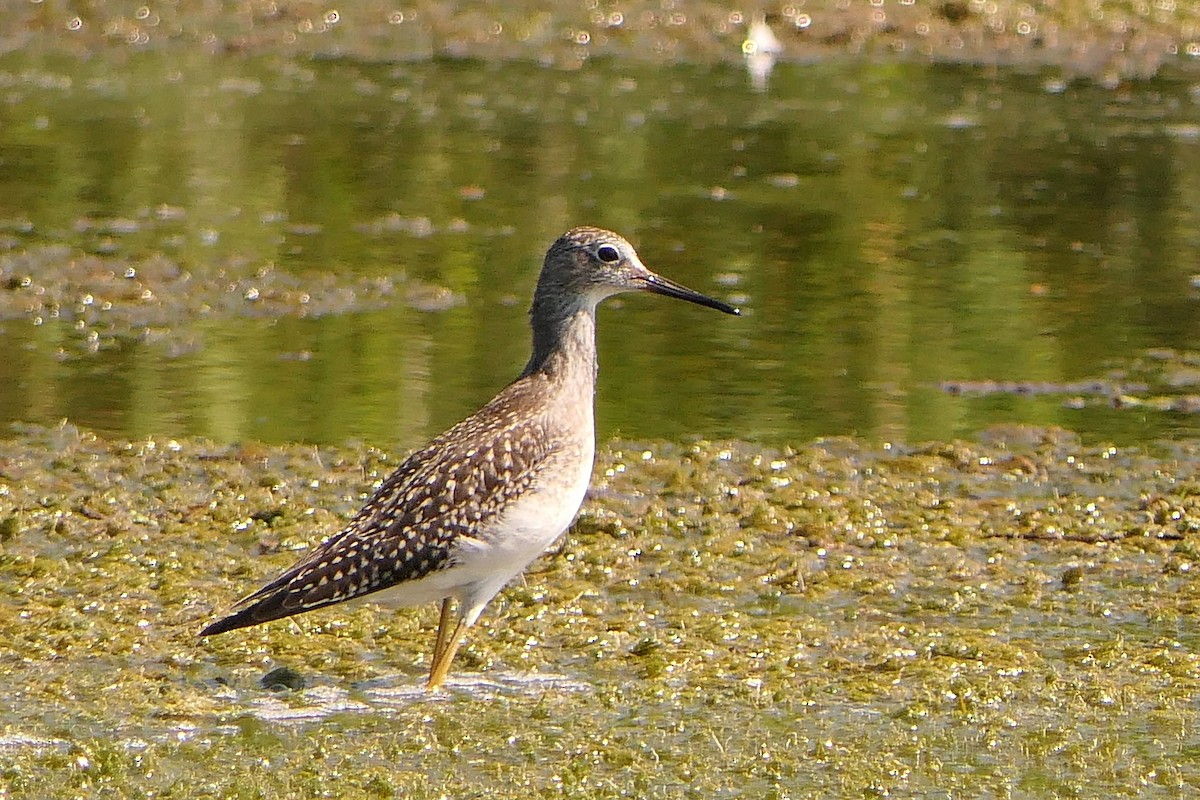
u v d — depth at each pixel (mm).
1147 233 20938
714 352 16547
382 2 31859
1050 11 31438
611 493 13000
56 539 11875
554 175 23141
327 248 19656
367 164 23391
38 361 15773
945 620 10914
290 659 10172
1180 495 13094
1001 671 10086
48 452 13445
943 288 18703
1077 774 8883
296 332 16828
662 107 26844
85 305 17375
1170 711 9609
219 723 9336
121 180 22172
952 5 31344
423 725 9352
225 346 16359
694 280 18797
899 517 12609
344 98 26969
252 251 19391
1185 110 26906
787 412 14922
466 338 16750
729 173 23391
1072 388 15664
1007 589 11398
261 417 14508
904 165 23812
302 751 9016
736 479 13328
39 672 9859
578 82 28281
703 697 9742
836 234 20656
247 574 11336
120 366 15727
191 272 18516
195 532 12023
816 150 24578
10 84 26953
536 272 18938
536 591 11141
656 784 8703
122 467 13180
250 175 22672
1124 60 29781
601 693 9766
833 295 18391
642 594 11273
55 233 19703
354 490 12914
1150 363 16391
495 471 9547
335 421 14461
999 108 26969
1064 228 21109
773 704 9672
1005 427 14586
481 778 8758
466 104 26797
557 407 9992
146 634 10422
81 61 28656
